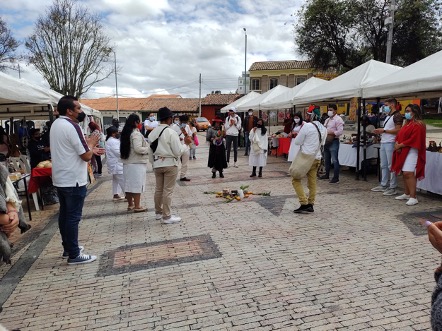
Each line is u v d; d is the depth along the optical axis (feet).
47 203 24.29
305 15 82.02
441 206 20.16
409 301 10.39
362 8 76.89
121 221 19.75
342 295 10.87
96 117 60.03
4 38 80.23
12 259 14.94
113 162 24.25
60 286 12.27
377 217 18.47
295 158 19.21
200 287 11.73
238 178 32.12
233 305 10.55
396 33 76.89
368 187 26.27
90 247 15.92
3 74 18.38
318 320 9.62
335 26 81.10
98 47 84.38
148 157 19.60
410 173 20.25
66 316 10.37
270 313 10.05
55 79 80.48
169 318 10.03
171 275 12.71
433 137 56.39
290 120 46.42
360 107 28.81
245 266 13.17
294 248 14.73
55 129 13.12
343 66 87.45
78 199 13.67
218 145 32.12
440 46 78.07
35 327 9.87
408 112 20.22
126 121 20.39
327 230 16.78
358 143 28.91
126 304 10.89
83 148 13.23
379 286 11.34
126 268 13.50
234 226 17.95
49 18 77.46
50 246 16.33
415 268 12.50
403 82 21.62
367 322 9.45
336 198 22.95
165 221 18.86
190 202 23.50
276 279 12.06
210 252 14.66
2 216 7.29
